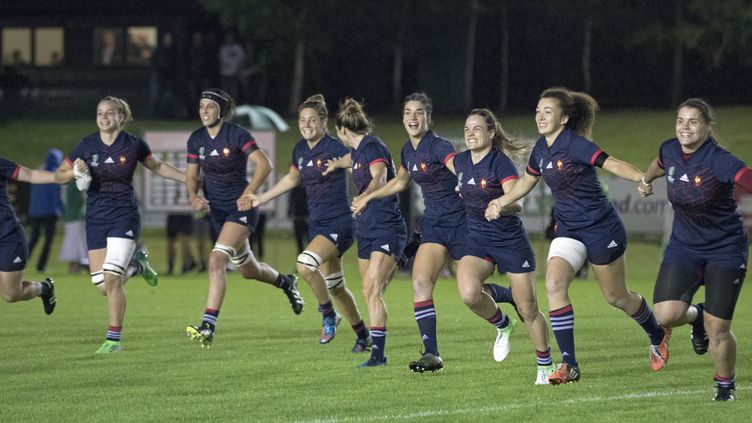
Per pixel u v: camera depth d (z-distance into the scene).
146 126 125.75
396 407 27.20
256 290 63.06
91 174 37.31
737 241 27.66
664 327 30.11
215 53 139.12
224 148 39.16
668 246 28.70
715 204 27.38
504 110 138.88
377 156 34.47
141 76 144.25
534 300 30.69
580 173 29.39
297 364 34.62
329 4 131.75
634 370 32.75
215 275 37.81
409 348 38.16
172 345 39.44
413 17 136.62
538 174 30.11
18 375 32.72
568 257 29.80
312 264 36.72
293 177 38.03
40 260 74.50
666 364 33.84
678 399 27.84
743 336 40.72
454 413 26.28
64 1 145.12
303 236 73.69
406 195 72.94
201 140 39.44
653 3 138.62
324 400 28.27
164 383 31.16
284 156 113.06
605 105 143.62
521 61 144.25
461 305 53.66
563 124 29.52
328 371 33.12
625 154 111.38
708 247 27.81
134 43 144.62
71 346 39.31
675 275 28.22
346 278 73.12
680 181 27.44
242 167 39.72
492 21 143.50
